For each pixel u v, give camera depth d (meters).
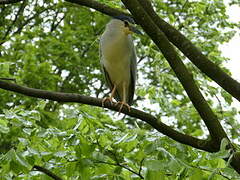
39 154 7.40
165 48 7.10
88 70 23.48
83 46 23.45
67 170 7.42
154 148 6.89
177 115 12.25
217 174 7.34
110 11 8.64
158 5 15.47
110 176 7.81
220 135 6.90
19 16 25.05
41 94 7.43
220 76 7.20
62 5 22.56
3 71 11.09
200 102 6.98
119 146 7.97
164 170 6.81
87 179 7.36
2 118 8.45
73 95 7.66
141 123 21.19
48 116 12.32
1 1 8.16
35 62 19.88
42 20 24.73
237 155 6.69
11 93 18.59
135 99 21.66
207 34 14.22
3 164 7.26
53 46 20.75
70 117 7.84
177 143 7.26
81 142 7.55
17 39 20.50
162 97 11.98
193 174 7.10
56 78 20.34
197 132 11.51
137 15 7.06
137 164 7.92
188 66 12.18
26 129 7.93
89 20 23.09
